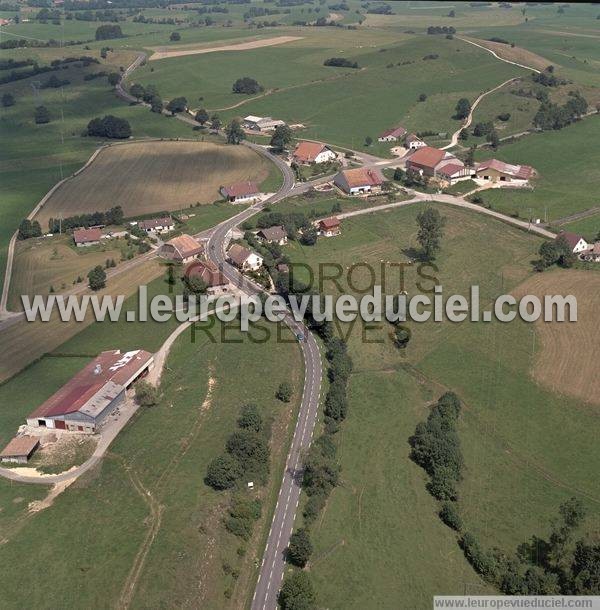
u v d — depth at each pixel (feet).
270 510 409.08
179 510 394.52
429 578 372.99
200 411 486.79
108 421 477.36
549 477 444.14
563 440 474.08
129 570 355.77
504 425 488.85
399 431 484.74
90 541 374.22
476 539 398.01
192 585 352.28
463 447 468.34
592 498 426.92
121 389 495.00
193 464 432.66
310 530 395.75
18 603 337.93
